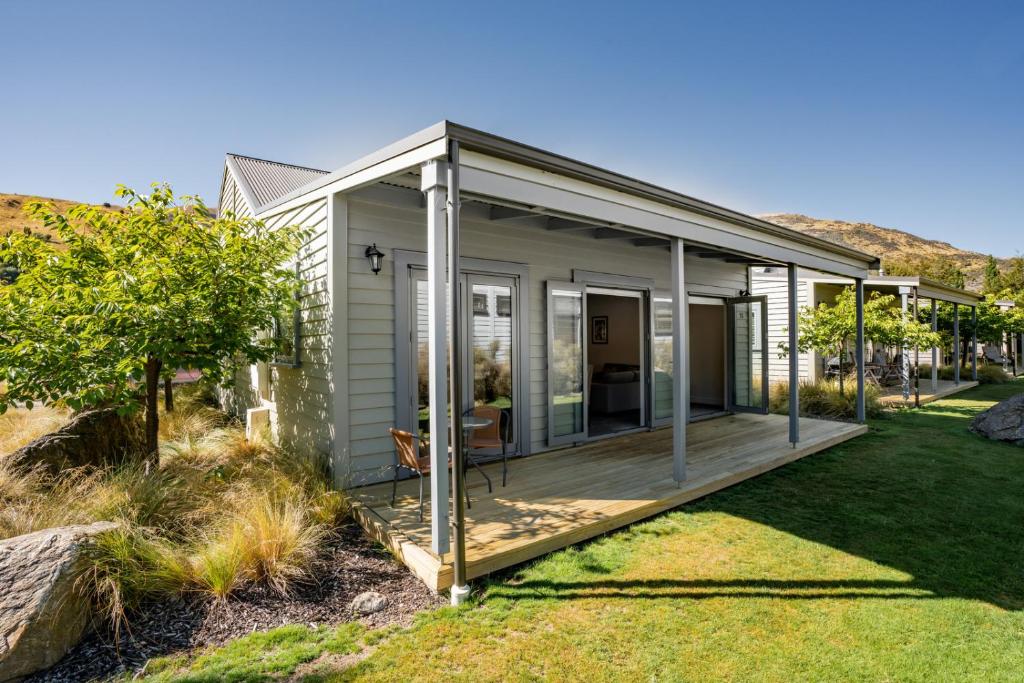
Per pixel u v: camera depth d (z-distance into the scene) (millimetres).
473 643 2645
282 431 6363
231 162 8922
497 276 5867
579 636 2713
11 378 4172
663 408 7930
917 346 10711
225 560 3064
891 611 2969
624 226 4309
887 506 4715
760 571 3449
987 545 3883
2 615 2361
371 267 4980
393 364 5145
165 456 5324
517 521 3943
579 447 6492
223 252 4875
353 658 2523
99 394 4305
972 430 8047
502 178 3420
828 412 9781
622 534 4051
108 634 2660
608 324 11977
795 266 6465
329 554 3631
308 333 5520
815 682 2369
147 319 4316
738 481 5359
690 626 2811
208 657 2504
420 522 3926
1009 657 2553
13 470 4199
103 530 3027
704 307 9711
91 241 4785
